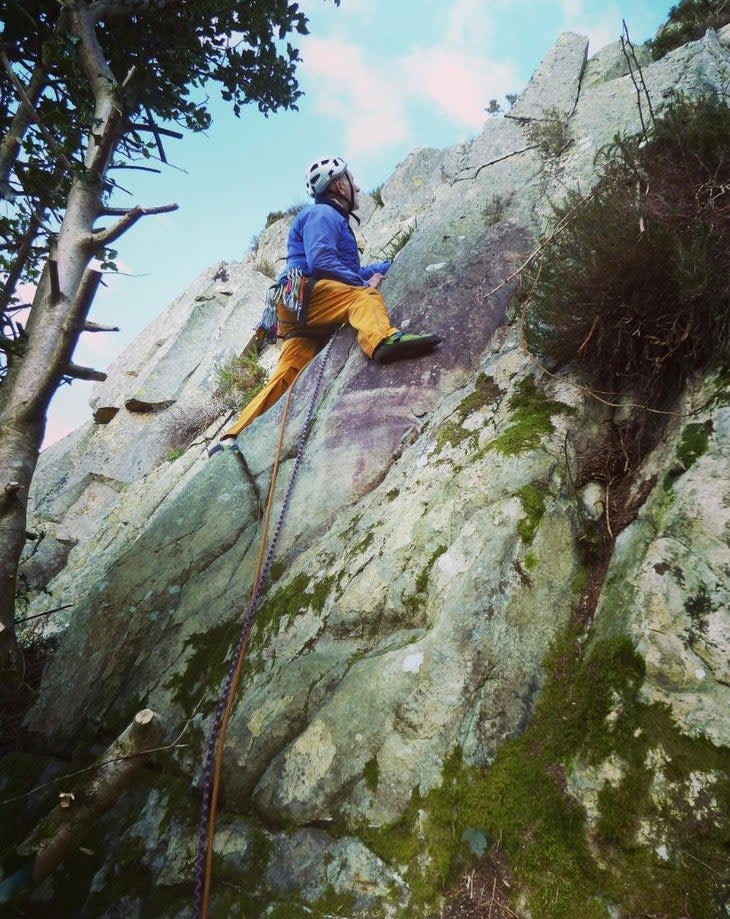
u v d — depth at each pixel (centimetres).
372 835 213
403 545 289
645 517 256
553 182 478
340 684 256
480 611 245
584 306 311
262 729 256
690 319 279
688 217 287
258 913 211
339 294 427
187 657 325
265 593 329
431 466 323
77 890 263
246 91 534
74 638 369
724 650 208
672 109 339
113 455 956
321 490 365
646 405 301
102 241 388
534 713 227
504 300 410
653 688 209
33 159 384
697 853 181
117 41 490
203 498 402
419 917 193
